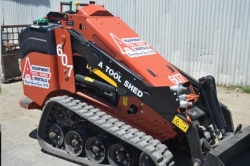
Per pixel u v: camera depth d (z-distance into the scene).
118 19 5.00
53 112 4.76
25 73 4.98
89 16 4.68
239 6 7.71
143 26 9.27
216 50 8.18
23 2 12.00
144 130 4.25
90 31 4.56
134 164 4.27
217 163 3.47
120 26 4.84
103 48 4.46
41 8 11.54
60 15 4.89
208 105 4.11
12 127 5.74
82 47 4.42
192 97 4.14
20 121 6.01
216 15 8.02
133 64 4.23
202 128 4.42
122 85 4.18
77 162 4.51
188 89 4.54
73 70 4.54
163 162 3.76
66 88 4.65
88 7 4.88
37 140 5.21
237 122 5.97
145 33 9.28
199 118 3.99
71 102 4.46
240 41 7.82
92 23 4.56
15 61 8.69
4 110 6.54
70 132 4.56
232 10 7.80
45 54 4.68
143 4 9.14
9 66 8.55
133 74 4.08
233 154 3.93
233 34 7.88
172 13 8.68
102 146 4.34
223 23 7.96
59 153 4.66
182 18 8.54
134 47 4.57
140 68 4.21
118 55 4.32
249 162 4.08
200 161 3.74
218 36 8.09
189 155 4.84
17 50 8.70
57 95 4.88
